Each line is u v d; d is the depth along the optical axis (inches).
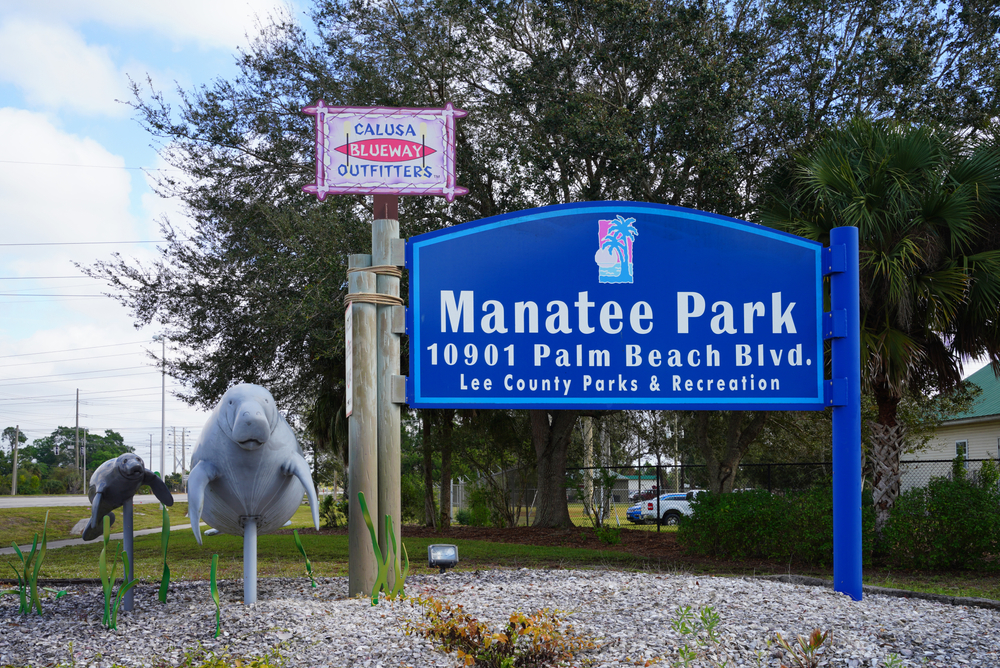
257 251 640.4
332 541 562.3
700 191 588.7
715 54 577.9
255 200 672.4
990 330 405.1
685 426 924.6
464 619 194.9
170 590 287.6
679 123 553.6
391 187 291.3
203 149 682.8
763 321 282.8
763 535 438.0
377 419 271.6
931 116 545.3
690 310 282.5
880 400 434.3
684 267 284.0
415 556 457.1
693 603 231.0
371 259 279.9
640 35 591.5
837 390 271.9
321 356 623.5
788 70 589.0
